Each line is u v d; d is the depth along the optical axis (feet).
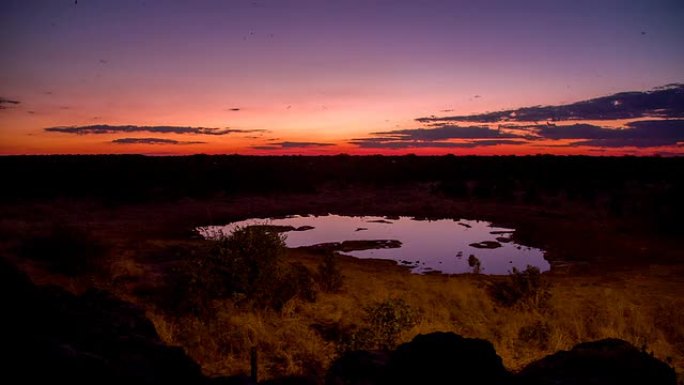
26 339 10.39
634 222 88.99
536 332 29.14
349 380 14.12
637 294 41.60
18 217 85.76
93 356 10.77
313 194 144.56
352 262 63.21
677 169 198.08
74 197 118.21
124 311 17.49
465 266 63.05
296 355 26.07
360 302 37.52
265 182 154.40
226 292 35.06
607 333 29.50
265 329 29.09
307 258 62.95
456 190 139.33
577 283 48.37
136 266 46.32
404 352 14.46
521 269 60.80
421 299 37.93
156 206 111.65
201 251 36.91
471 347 14.21
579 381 12.55
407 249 73.77
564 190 145.79
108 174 152.25
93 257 43.01
